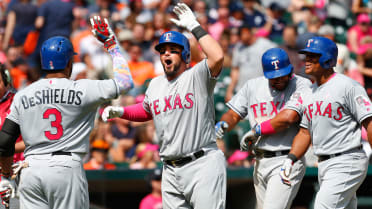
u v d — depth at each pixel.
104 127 32.97
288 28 33.91
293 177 22.03
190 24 19.27
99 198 31.81
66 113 18.28
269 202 22.06
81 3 46.50
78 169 18.45
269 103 22.62
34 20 43.56
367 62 41.53
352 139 20.53
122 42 39.22
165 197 20.33
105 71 37.84
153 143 33.53
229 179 31.44
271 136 22.36
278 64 21.88
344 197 20.53
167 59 19.55
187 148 19.42
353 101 20.27
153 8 45.34
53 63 18.48
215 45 19.02
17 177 21.17
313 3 47.38
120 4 46.16
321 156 21.08
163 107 19.64
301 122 21.47
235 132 34.41
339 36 48.75
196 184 19.45
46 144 18.27
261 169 22.83
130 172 31.38
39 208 18.44
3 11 47.81
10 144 18.59
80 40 39.38
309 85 21.91
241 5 46.25
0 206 22.08
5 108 21.44
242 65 36.81
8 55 40.22
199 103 19.48
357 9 50.72
